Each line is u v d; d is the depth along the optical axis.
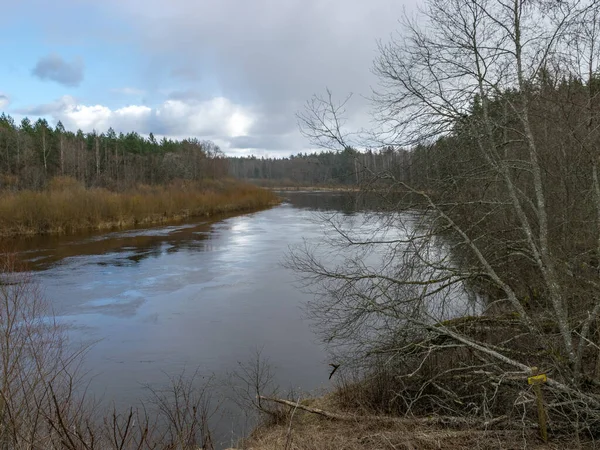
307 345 10.92
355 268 9.29
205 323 12.73
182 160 66.06
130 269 19.72
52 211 30.36
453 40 6.59
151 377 9.27
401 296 7.22
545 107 6.29
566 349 5.82
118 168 64.12
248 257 22.38
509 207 7.08
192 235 30.17
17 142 53.62
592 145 5.88
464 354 7.53
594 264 6.60
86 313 13.55
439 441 5.52
